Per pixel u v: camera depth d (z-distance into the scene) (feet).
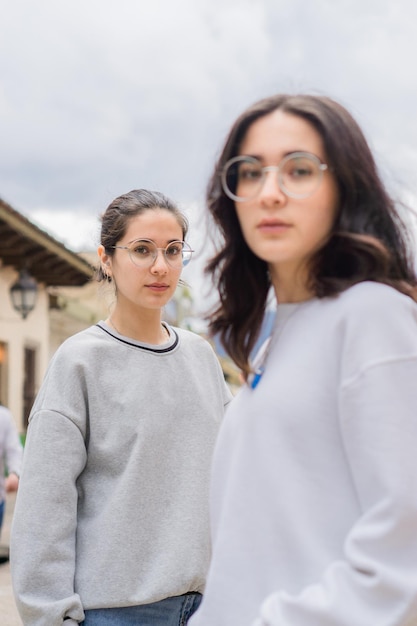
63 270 67.26
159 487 9.19
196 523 9.18
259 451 5.16
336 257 5.32
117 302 9.96
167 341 10.05
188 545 9.05
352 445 4.88
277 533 5.06
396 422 4.74
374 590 4.62
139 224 9.71
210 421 9.70
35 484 8.91
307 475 5.02
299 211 5.20
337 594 4.69
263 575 5.08
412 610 4.58
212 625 5.22
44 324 70.49
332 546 4.94
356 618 4.61
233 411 5.69
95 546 8.95
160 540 9.05
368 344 4.90
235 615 5.14
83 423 9.22
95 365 9.41
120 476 9.16
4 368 61.67
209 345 10.37
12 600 22.47
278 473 5.06
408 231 5.38
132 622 8.91
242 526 5.18
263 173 5.28
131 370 9.51
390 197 5.32
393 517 4.65
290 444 5.07
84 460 9.21
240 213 5.47
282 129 5.25
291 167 5.24
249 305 5.97
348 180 5.19
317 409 5.03
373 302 5.00
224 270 5.96
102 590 8.81
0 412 27.86
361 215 5.29
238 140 5.42
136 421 9.25
